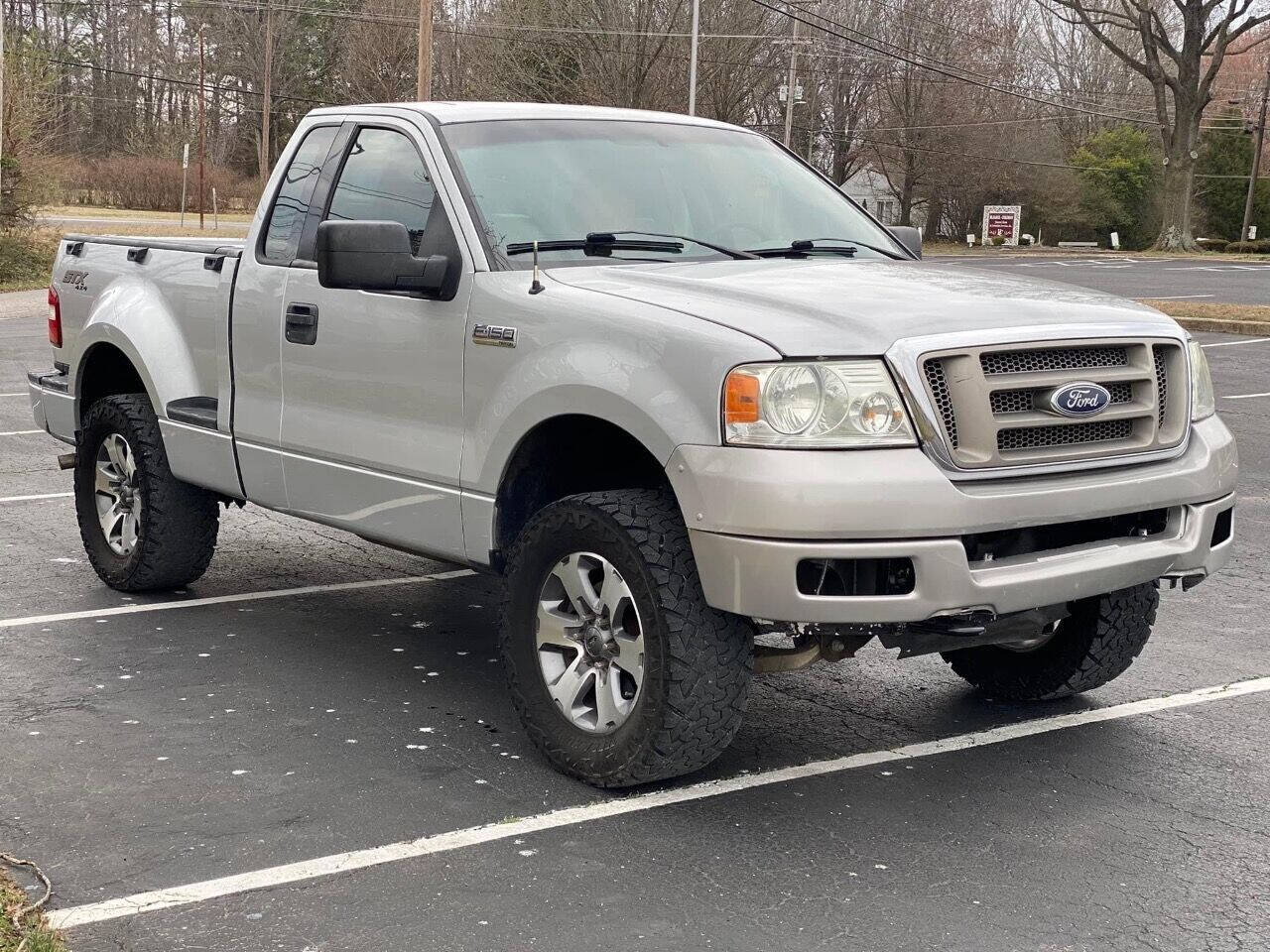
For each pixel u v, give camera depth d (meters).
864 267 5.13
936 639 4.55
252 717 5.26
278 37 86.62
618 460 5.07
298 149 6.02
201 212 53.22
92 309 6.95
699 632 4.29
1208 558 4.77
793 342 4.12
